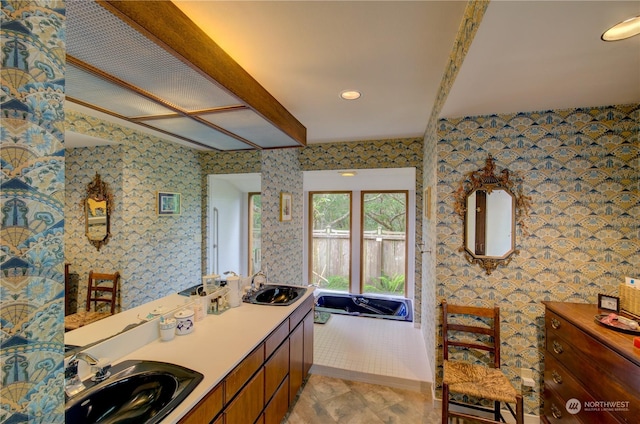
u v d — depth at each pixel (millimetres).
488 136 2004
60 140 521
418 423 2006
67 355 1159
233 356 1392
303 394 2316
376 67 1623
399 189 4703
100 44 949
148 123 1605
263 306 2135
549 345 1845
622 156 1822
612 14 935
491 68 1319
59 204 522
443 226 2111
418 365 2625
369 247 4926
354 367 2592
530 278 1973
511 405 2033
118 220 1457
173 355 1402
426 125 2816
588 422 1453
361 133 3156
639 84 1507
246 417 1441
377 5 1113
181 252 1903
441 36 1331
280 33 1293
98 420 1111
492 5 897
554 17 955
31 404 486
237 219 2504
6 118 454
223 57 1317
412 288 4605
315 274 5109
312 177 4453
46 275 505
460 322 2105
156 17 923
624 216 1827
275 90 1889
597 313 1679
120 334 1400
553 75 1399
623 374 1253
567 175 1898
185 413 1009
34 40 481
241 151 2516
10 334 462
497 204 2008
